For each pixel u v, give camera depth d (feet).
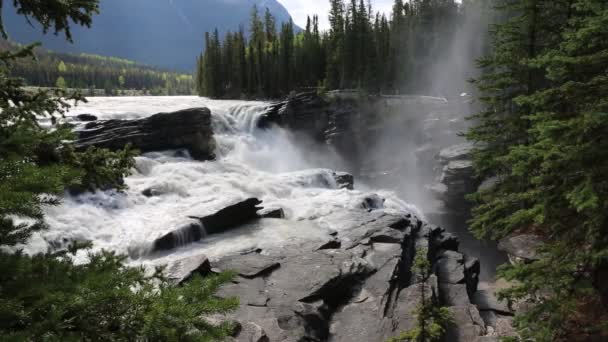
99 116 119.65
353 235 65.82
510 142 64.54
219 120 150.61
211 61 275.59
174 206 74.23
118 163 19.06
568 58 32.17
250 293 45.16
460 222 133.90
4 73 17.51
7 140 12.23
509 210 51.19
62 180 12.03
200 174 96.89
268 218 74.49
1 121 15.28
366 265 54.24
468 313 47.60
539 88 63.57
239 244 60.95
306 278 49.21
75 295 11.30
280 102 179.52
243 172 108.99
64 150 17.30
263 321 39.65
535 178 34.71
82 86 553.64
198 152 114.11
